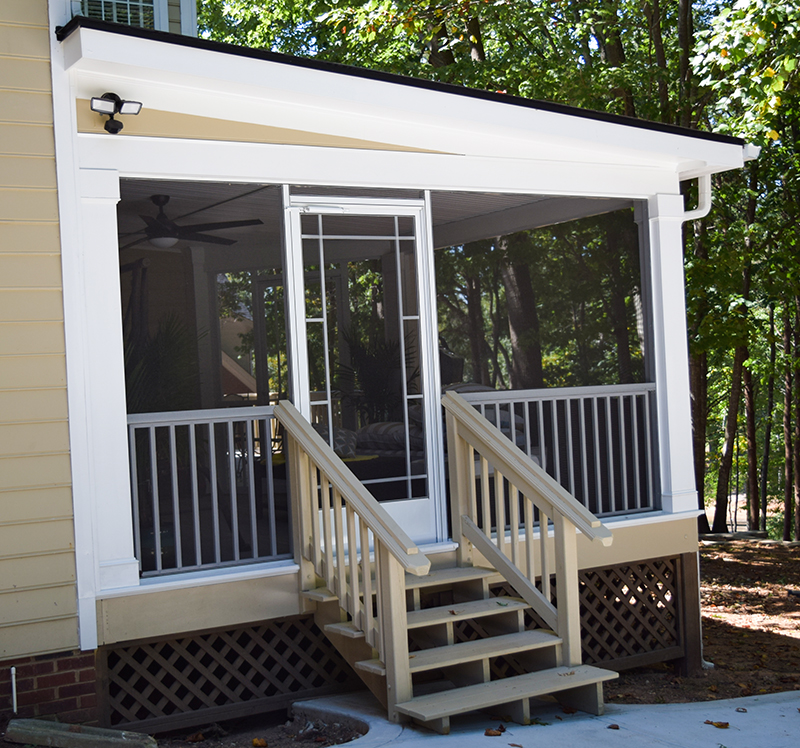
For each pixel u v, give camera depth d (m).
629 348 6.27
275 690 5.09
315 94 4.76
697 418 13.52
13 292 4.24
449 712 4.03
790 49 8.62
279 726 4.84
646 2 12.38
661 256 6.19
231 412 4.82
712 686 5.96
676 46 12.61
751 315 12.77
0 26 4.25
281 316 5.06
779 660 6.75
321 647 5.10
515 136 5.63
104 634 4.39
